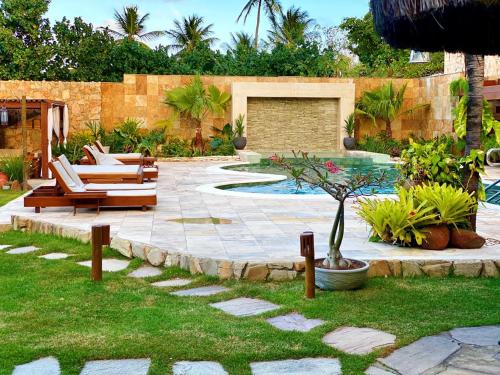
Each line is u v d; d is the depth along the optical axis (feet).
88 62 99.04
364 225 26.94
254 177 50.98
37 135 70.90
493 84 62.18
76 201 30.66
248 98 80.12
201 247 22.16
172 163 66.54
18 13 97.91
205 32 129.90
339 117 80.23
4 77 95.81
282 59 96.17
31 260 22.66
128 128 71.87
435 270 19.49
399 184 25.90
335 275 17.47
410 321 14.99
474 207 22.26
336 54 102.12
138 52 96.37
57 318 15.49
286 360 12.70
